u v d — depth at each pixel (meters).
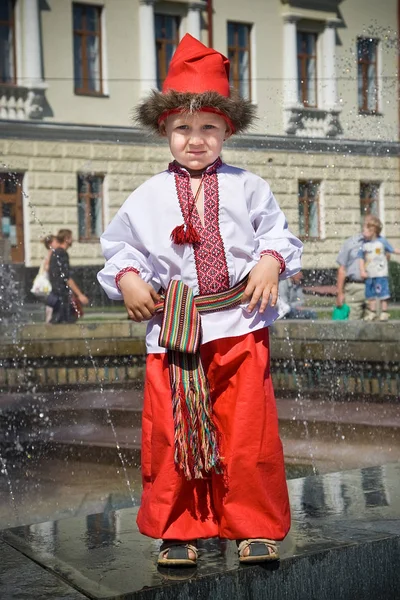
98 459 5.32
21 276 23.20
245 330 2.75
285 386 7.43
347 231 21.62
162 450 2.71
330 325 7.20
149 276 2.83
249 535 2.66
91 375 7.65
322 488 3.56
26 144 24.14
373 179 22.22
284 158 21.33
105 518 3.29
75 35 25.94
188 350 2.67
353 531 2.96
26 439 5.77
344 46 28.88
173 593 2.57
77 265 24.05
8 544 3.00
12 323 8.20
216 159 2.88
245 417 2.69
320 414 6.36
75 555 2.86
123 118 26.20
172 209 2.80
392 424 6.02
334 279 20.30
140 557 2.81
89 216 24.77
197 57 2.83
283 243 2.81
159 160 25.61
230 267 2.77
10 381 7.51
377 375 6.95
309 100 27.88
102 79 26.17
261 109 25.97
